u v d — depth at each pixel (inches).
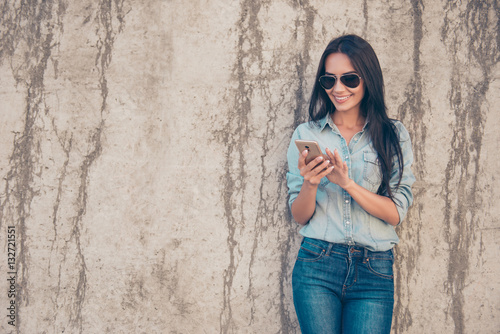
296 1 85.6
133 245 87.7
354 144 70.1
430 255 83.7
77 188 88.7
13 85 89.9
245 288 86.0
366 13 84.7
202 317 86.7
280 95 85.8
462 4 83.9
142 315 87.5
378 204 64.6
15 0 89.9
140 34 88.0
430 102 84.3
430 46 84.4
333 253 66.4
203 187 87.0
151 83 87.9
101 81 88.5
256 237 86.0
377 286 65.2
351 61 65.9
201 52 87.0
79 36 89.0
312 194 65.7
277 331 85.4
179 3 87.4
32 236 89.3
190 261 87.0
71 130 88.9
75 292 88.7
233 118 86.5
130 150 87.9
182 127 87.4
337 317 65.0
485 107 83.7
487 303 83.4
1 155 89.7
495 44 83.7
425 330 83.5
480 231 83.6
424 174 84.0
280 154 85.8
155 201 87.5
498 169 83.6
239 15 86.4
